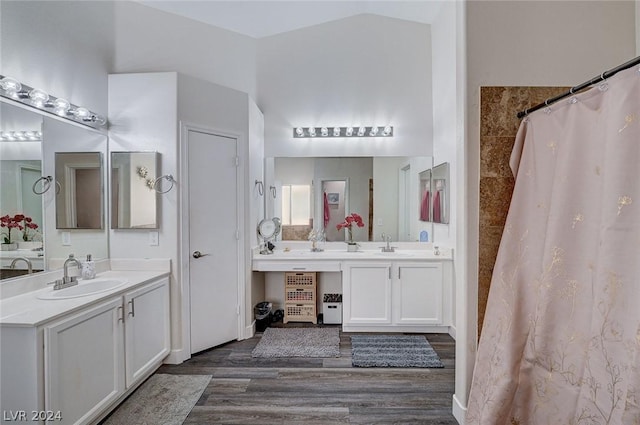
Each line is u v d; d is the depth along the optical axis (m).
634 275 1.12
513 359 1.55
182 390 2.25
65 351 1.63
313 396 2.19
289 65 3.73
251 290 3.23
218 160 2.94
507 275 1.68
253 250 3.28
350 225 3.77
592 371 1.22
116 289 2.03
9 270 1.90
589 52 1.82
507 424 1.54
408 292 3.25
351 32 3.70
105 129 2.66
